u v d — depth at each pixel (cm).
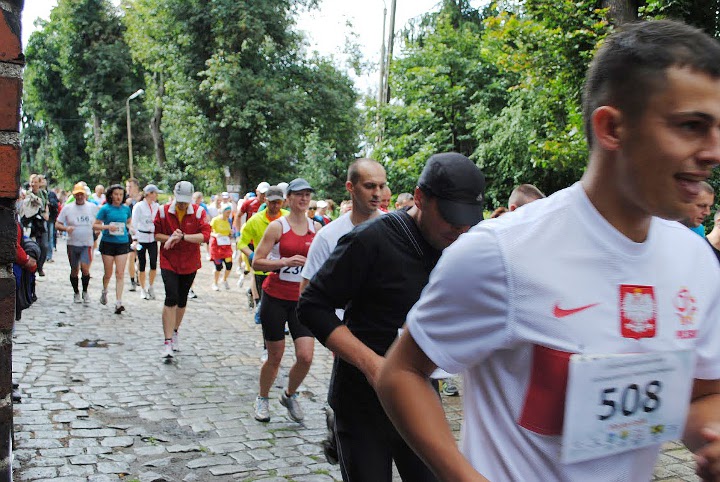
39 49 4809
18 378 608
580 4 847
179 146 3027
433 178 239
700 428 129
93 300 1088
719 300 131
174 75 2953
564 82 922
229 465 431
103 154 4384
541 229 117
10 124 163
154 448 455
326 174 3369
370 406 254
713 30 844
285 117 2836
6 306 171
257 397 572
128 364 687
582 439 115
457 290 120
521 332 116
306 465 437
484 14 2044
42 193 1346
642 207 112
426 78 1811
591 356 113
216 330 897
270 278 507
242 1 2700
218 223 1298
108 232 975
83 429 485
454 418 521
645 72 106
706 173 107
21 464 414
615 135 112
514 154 1534
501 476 121
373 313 260
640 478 129
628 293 118
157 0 2825
